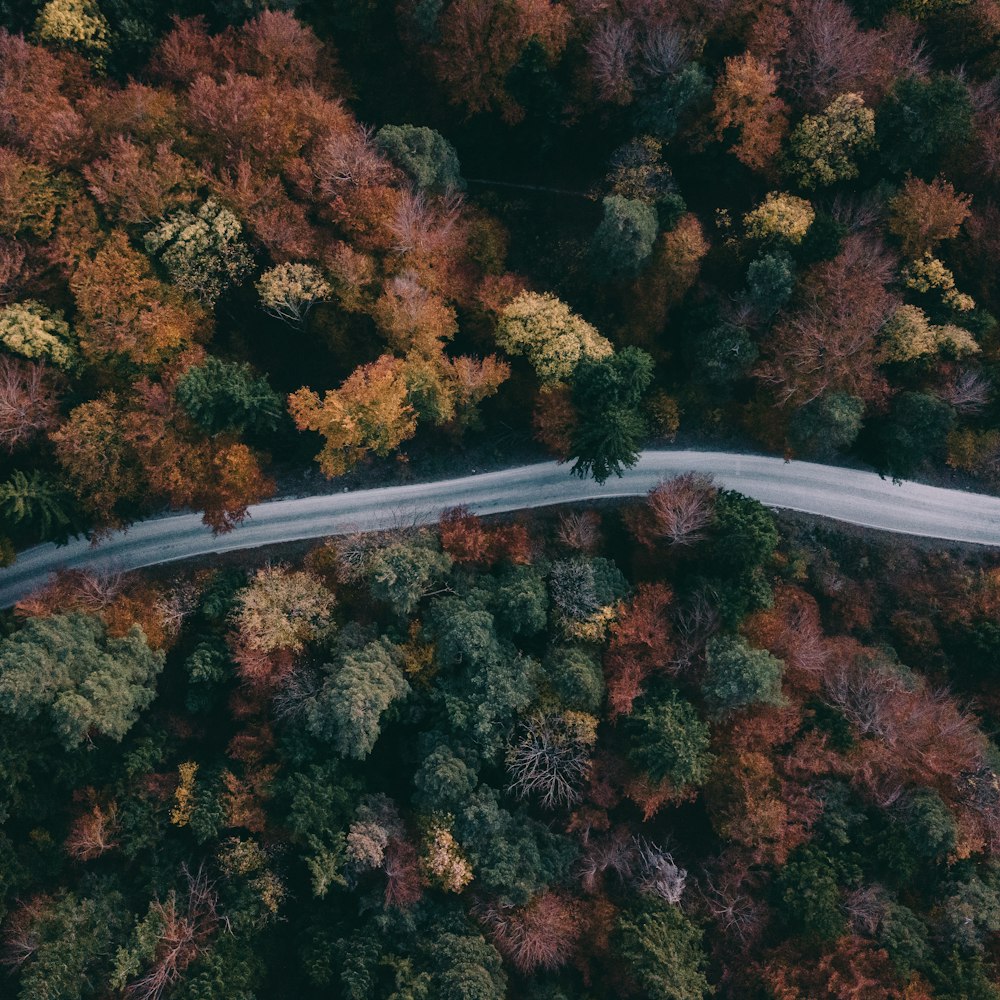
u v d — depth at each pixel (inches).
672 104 1973.4
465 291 2039.9
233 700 1919.3
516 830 1900.8
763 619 1988.2
